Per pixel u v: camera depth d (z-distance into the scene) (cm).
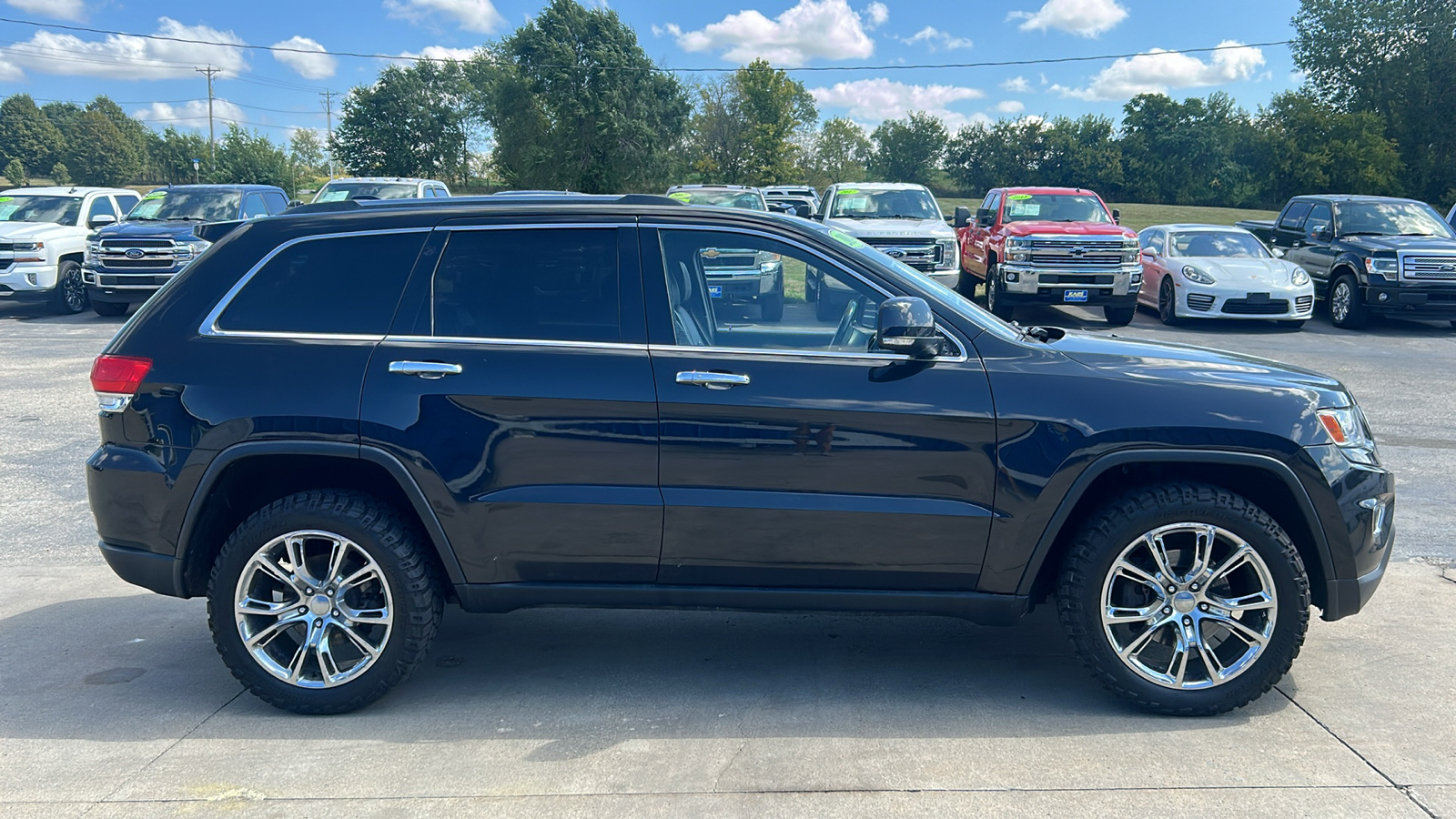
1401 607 457
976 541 352
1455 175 5053
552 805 300
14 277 1565
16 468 716
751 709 366
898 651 423
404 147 8831
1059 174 10544
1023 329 396
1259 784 307
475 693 383
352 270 369
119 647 429
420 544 365
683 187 1609
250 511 391
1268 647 346
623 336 357
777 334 363
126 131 13150
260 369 357
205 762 329
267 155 7775
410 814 296
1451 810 292
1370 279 1450
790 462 348
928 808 296
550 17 6538
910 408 346
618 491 351
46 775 321
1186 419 343
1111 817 290
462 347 356
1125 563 348
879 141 11719
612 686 388
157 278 1547
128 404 362
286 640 369
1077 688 384
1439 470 702
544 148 6812
